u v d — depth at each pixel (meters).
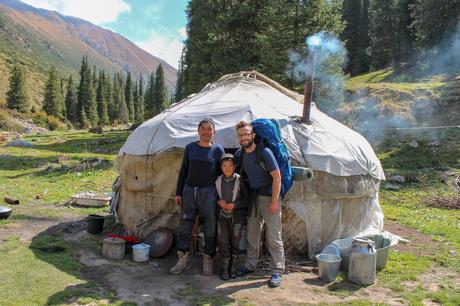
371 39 46.09
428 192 12.56
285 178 5.23
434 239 7.74
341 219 6.75
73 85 89.25
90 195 9.60
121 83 120.00
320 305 4.60
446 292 5.11
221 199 5.25
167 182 6.62
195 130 6.53
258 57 19.66
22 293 4.48
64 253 5.98
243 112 6.65
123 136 30.58
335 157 6.54
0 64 128.00
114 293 4.71
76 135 34.41
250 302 4.62
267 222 5.22
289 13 17.55
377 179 7.51
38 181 12.41
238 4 19.78
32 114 68.19
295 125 6.62
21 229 7.14
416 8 35.25
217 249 6.01
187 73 30.69
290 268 5.73
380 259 5.82
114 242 5.85
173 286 4.98
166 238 6.14
